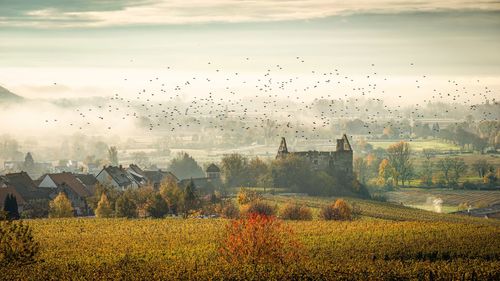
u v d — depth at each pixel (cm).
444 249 13738
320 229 15850
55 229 15638
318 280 10625
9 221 9850
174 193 19438
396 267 11631
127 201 18450
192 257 12200
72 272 10500
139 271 10744
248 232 11094
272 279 10350
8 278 9581
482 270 11444
